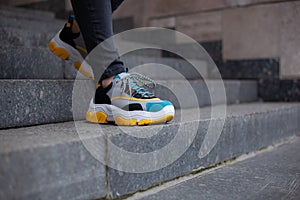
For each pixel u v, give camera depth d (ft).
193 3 11.30
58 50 5.30
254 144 6.40
